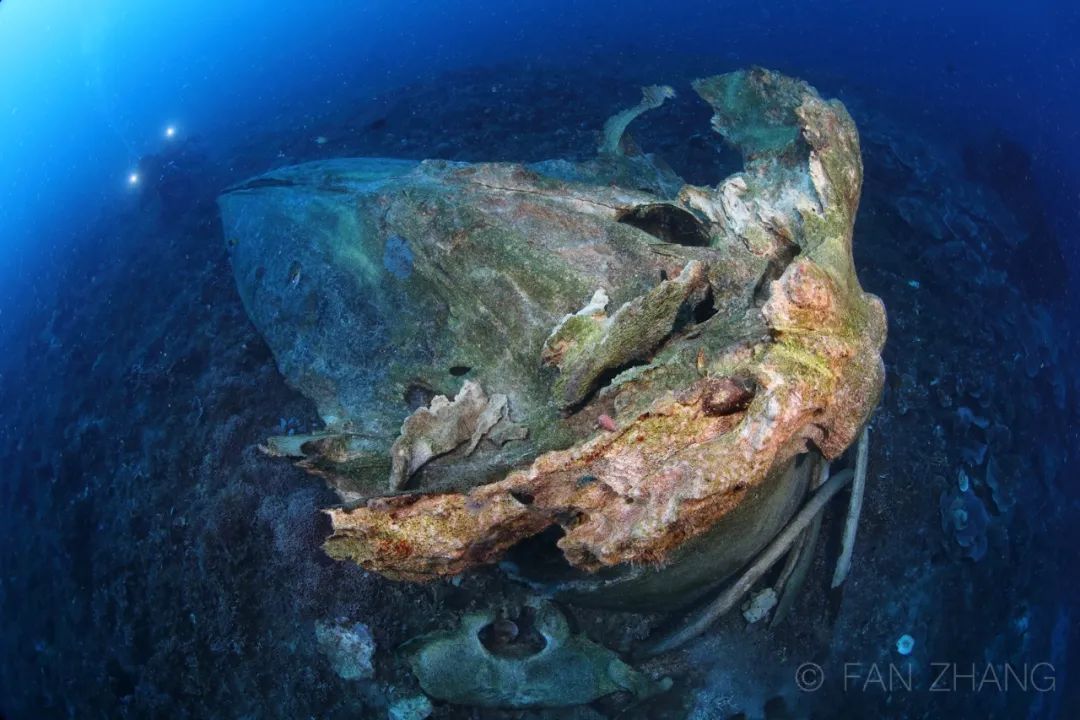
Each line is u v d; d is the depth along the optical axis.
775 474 3.63
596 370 3.56
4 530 6.83
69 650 5.87
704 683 5.08
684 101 9.29
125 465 6.45
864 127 9.59
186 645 5.46
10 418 7.56
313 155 9.30
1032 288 7.64
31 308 8.69
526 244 4.61
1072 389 7.09
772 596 5.13
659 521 2.88
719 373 3.17
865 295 3.84
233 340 6.93
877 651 5.32
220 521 5.66
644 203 4.73
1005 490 6.07
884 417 6.16
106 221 9.21
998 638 5.52
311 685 5.12
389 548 3.25
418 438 4.00
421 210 5.07
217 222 8.45
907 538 5.69
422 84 10.68
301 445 4.41
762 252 4.02
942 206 8.09
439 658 4.80
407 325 4.98
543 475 3.08
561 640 4.77
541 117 9.24
